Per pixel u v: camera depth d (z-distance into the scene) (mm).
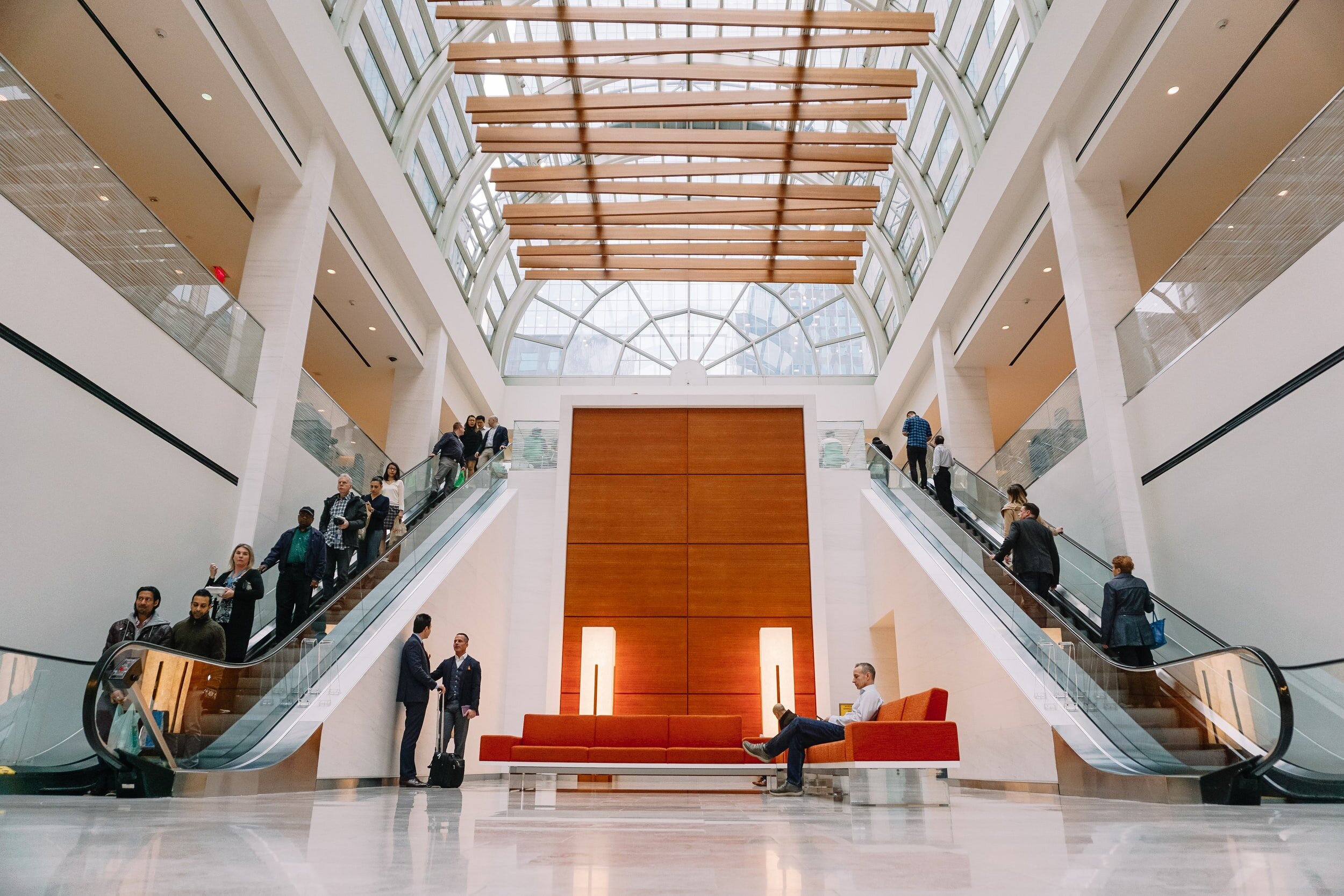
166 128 10211
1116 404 9867
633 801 5180
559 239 8453
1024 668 6953
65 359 6586
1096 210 10797
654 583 10797
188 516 8352
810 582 10781
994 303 14133
